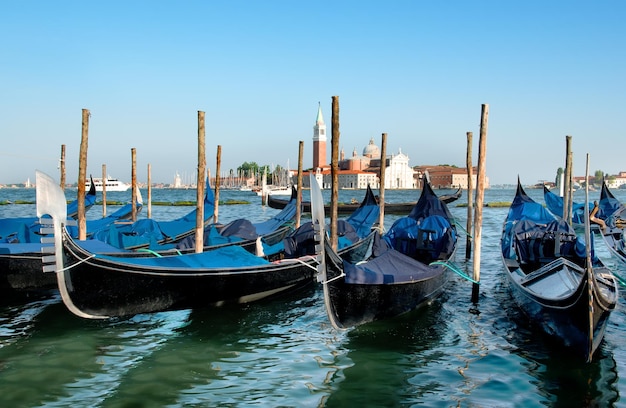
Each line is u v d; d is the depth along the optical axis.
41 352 8.78
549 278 10.05
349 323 9.27
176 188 193.50
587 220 7.72
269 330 10.00
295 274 12.45
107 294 9.47
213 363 8.38
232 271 10.71
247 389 7.43
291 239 14.16
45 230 8.87
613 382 7.52
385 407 6.86
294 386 7.51
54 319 10.48
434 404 6.93
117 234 15.42
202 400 7.09
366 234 19.34
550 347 8.92
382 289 9.60
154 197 92.12
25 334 9.64
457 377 7.77
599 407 6.80
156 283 9.89
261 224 20.41
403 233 14.53
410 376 7.82
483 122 11.97
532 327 10.02
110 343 9.23
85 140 15.27
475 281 11.85
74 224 9.21
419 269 10.48
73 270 9.09
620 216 24.66
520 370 7.98
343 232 16.12
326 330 10.00
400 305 10.20
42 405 6.93
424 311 11.18
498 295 12.62
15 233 15.79
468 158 19.92
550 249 13.37
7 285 11.69
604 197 27.30
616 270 16.11
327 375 7.89
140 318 10.62
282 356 8.66
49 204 8.80
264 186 51.56
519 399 7.04
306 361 8.44
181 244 14.48
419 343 9.22
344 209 37.84
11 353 8.72
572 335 8.19
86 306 9.35
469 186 19.73
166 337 9.56
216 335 9.70
